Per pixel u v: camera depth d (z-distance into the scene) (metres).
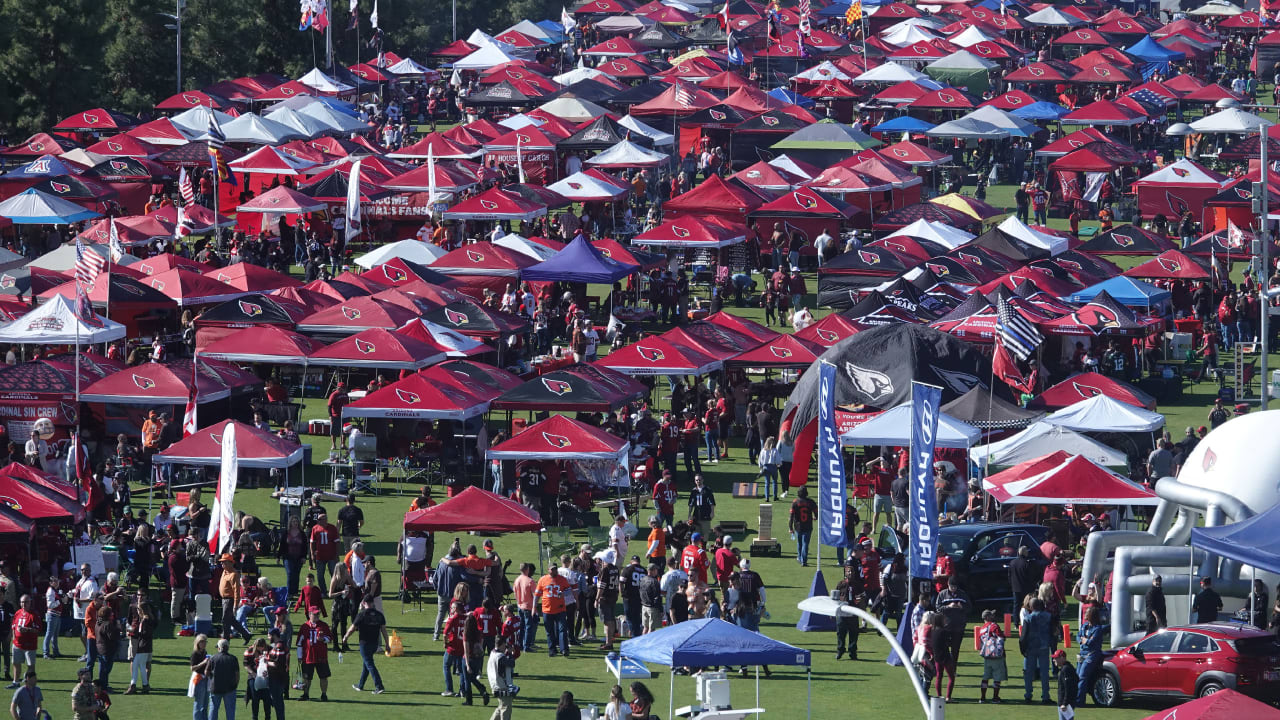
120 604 83.62
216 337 137.38
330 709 76.88
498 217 181.88
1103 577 88.69
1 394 116.81
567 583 86.38
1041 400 121.81
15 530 87.56
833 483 89.56
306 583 95.94
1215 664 73.88
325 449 124.44
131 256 165.00
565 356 144.00
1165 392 143.12
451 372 120.50
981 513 105.38
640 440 120.06
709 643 68.06
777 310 169.25
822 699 77.88
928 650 78.25
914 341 121.62
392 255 162.25
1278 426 88.00
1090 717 74.69
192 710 76.75
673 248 182.88
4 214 178.50
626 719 67.69
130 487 114.44
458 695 79.12
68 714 75.88
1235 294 159.88
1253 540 75.62
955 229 176.12
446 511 92.81
